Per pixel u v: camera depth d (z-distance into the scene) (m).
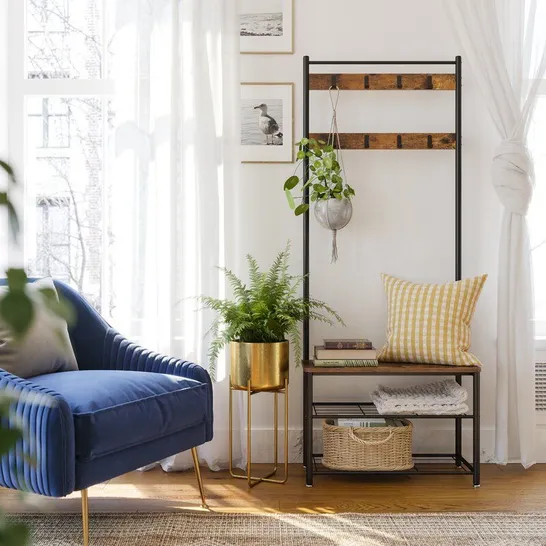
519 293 3.22
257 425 3.35
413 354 3.08
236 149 3.25
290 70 3.35
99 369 2.85
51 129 3.46
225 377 3.24
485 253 3.37
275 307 3.01
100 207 3.47
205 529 2.45
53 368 2.55
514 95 3.21
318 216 3.19
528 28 3.23
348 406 3.37
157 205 3.23
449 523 2.50
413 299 3.12
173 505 2.72
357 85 3.24
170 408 2.44
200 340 3.23
